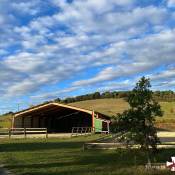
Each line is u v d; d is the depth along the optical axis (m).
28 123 65.31
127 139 15.80
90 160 20.22
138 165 17.27
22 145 32.22
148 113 15.53
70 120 75.38
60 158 21.53
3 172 16.66
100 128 57.34
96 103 121.62
